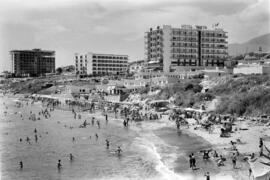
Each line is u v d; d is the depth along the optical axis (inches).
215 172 2003.0
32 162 2591.0
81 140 3440.0
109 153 2802.7
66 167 2421.3
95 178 2130.9
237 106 4040.4
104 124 4503.0
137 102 6053.2
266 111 3754.9
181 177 1983.3
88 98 7593.5
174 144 2935.5
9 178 2180.1
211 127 3553.2
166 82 6323.8
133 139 3351.4
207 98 4726.9
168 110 5004.9
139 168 2297.0
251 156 2197.3
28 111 6569.9
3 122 5049.2
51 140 3489.2
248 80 4621.1
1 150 3024.1
